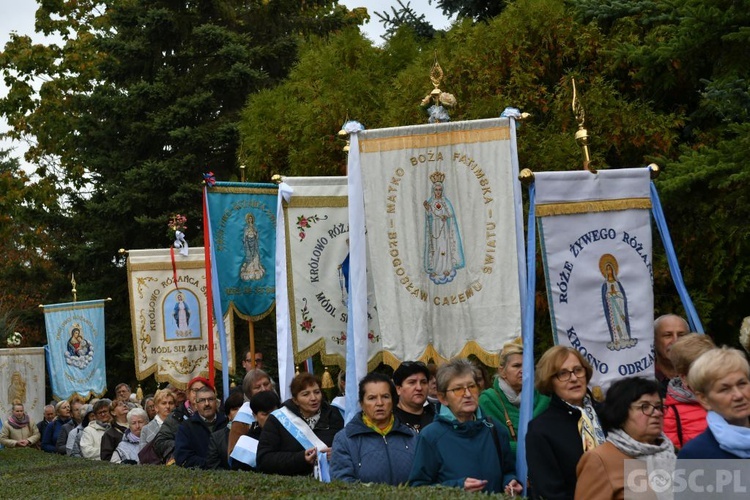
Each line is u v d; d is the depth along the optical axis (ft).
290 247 39.09
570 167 52.26
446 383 25.09
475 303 30.86
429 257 31.09
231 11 102.89
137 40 99.81
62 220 109.29
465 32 61.05
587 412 23.08
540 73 56.65
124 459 46.88
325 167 64.34
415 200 31.19
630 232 28.48
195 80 99.50
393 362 30.83
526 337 26.71
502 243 30.91
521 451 25.46
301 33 106.73
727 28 45.21
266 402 33.55
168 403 45.09
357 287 30.86
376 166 31.22
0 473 45.09
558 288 27.76
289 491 26.12
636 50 50.06
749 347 24.73
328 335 39.14
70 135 114.93
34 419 78.79
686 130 53.67
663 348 28.22
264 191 45.27
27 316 111.04
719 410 18.97
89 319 72.59
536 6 56.70
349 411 30.91
